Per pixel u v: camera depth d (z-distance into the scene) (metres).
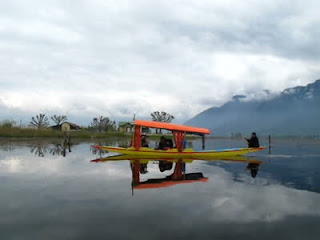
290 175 11.32
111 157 18.27
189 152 19.55
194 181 9.88
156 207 6.50
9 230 5.01
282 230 5.16
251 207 6.60
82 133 53.25
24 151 20.55
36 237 4.71
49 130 45.97
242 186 9.02
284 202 7.06
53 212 6.05
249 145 23.06
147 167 13.53
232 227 5.29
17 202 6.80
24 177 10.16
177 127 19.77
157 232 4.98
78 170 12.08
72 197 7.33
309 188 8.73
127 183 9.32
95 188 8.47
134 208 6.39
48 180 9.66
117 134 61.12
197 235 4.89
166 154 19.38
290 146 39.56
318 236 4.90
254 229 5.21
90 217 5.75
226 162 16.33
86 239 4.66
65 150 23.12
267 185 9.20
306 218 5.84
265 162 16.45
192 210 6.31
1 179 9.72
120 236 4.80
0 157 16.38
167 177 10.68
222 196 7.62
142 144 20.52
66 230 5.04
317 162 16.47
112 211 6.16
